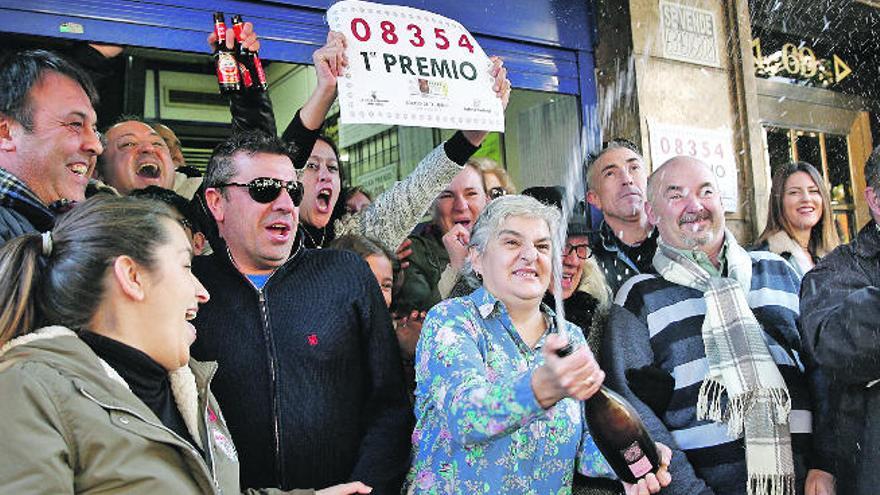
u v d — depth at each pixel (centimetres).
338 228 278
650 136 397
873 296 207
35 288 133
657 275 240
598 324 230
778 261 251
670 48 410
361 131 409
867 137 543
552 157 397
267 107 230
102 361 131
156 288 138
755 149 433
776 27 506
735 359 219
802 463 227
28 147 175
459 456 173
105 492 123
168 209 146
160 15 288
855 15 514
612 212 303
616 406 174
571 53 392
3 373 121
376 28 228
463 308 185
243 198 185
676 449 209
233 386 177
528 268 181
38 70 176
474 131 243
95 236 134
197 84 375
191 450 132
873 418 215
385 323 195
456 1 357
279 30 315
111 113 348
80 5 273
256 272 190
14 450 116
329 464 180
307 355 181
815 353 219
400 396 192
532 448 175
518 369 180
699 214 235
